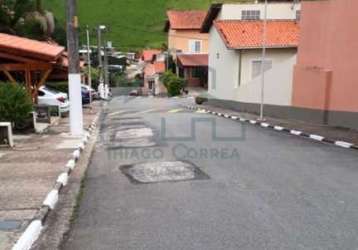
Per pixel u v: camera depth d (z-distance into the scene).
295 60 17.47
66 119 18.94
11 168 8.43
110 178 7.85
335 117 14.61
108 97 46.19
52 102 20.00
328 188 6.91
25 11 32.09
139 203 6.23
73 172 8.43
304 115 16.62
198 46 50.84
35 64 16.61
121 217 5.66
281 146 11.20
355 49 13.20
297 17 28.78
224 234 4.98
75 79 13.21
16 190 6.80
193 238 4.89
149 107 29.97
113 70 76.25
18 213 5.69
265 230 5.09
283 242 4.73
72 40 13.12
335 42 14.43
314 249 4.54
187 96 43.75
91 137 13.85
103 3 84.88
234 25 25.98
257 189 6.86
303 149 10.72
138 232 5.11
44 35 33.25
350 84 13.57
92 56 67.94
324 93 15.07
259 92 20.83
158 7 83.94
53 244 4.84
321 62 15.45
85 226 5.37
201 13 52.38
